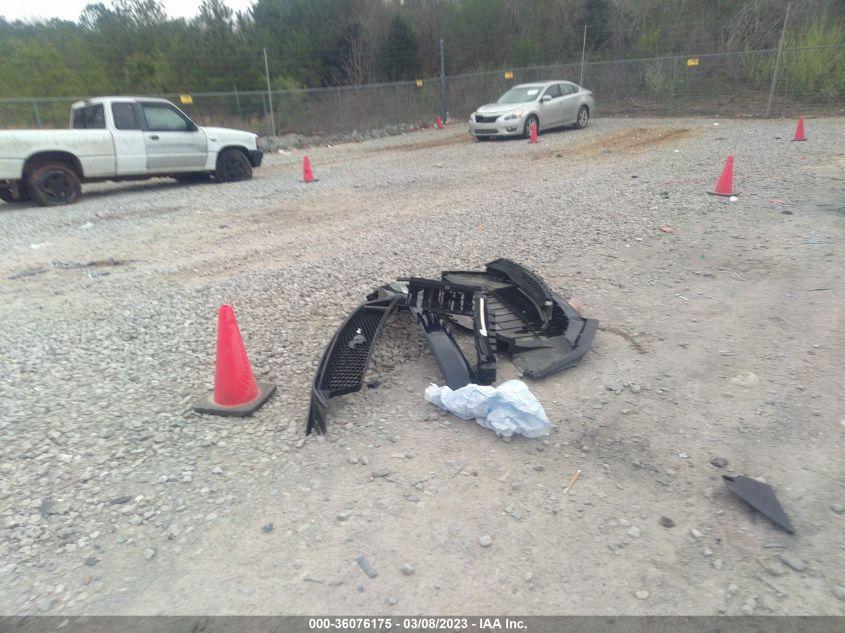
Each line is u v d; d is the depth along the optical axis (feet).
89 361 15.17
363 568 8.78
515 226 26.73
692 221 26.25
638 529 9.43
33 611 8.10
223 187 39.42
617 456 11.19
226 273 21.81
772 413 12.29
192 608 8.18
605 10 102.27
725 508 9.85
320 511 9.92
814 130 53.42
